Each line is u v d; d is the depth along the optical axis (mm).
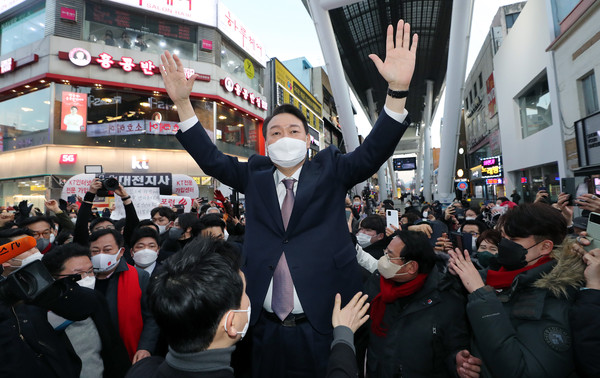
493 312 1252
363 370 1945
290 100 25516
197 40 16422
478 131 24781
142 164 14781
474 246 3291
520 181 15695
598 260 1135
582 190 3205
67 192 5516
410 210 5309
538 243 1335
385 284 1791
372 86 37188
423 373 1595
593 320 1064
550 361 1112
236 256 967
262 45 21578
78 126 13859
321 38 17266
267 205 1282
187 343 803
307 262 1167
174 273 820
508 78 15562
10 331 1400
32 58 13359
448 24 24500
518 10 18578
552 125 10992
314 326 1124
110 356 1885
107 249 2199
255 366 1241
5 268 1967
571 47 9445
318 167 1321
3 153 14664
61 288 1225
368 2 21031
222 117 17375
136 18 15156
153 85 14914
